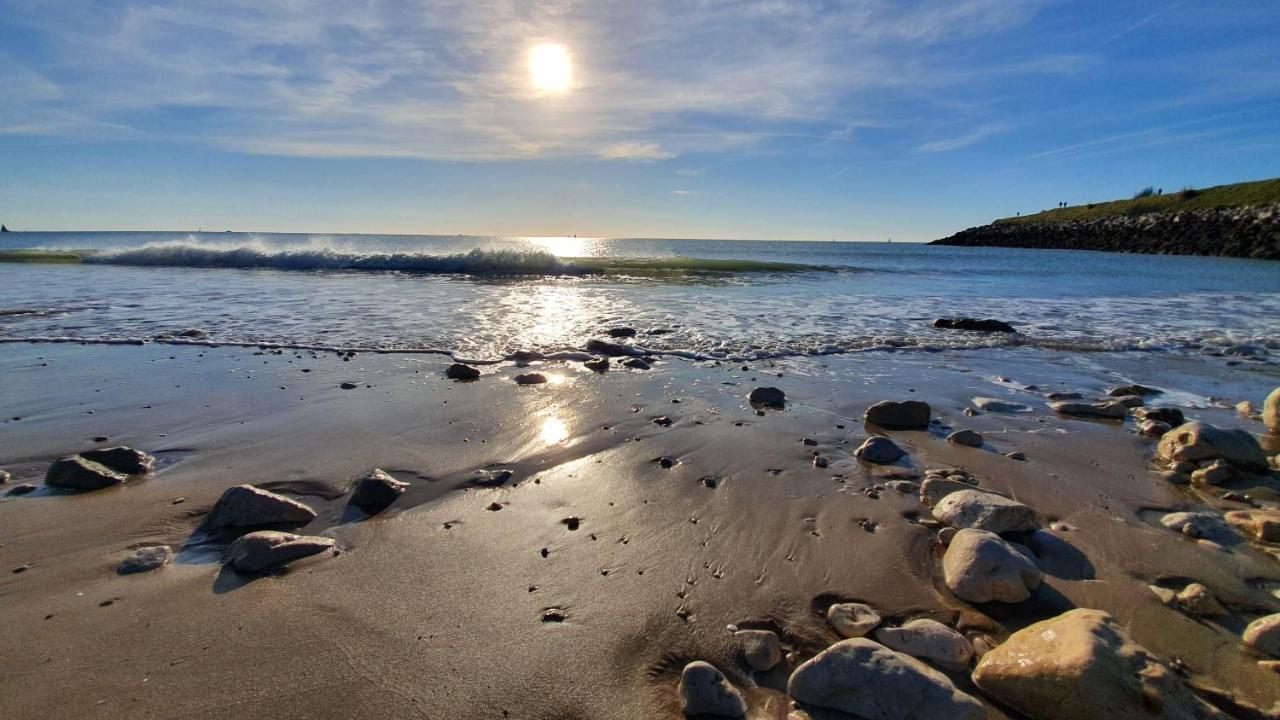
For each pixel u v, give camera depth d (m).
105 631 2.49
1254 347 8.93
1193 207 59.88
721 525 3.48
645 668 2.37
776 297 14.17
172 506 3.60
